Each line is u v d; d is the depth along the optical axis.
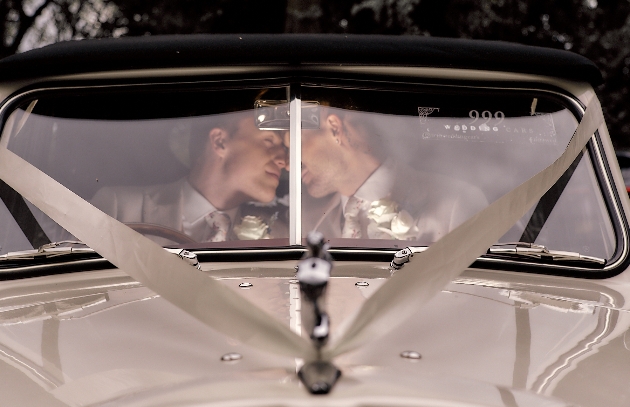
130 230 1.35
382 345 1.25
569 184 2.09
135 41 2.15
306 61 2.04
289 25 11.36
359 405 1.00
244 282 1.64
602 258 1.98
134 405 1.05
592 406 1.10
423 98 2.10
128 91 2.07
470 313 1.46
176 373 1.16
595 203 2.08
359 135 2.01
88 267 1.86
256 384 1.07
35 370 1.21
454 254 1.31
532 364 1.22
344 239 1.91
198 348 1.25
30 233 1.93
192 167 1.99
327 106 2.04
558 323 1.45
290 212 1.91
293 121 1.99
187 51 2.04
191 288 1.22
